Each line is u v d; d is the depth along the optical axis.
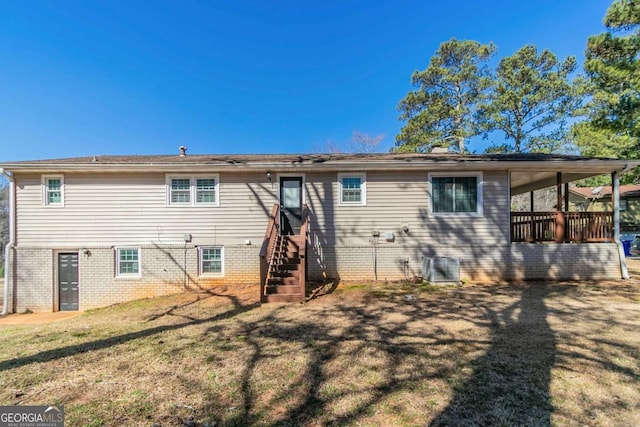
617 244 10.21
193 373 4.02
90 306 10.14
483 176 10.35
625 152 15.59
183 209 10.40
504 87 22.97
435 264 9.70
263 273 7.87
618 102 15.44
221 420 2.99
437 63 24.36
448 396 3.37
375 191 10.45
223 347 4.93
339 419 2.98
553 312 6.54
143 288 10.28
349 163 9.99
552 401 3.25
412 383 3.66
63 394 3.51
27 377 3.94
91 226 10.22
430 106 24.55
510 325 5.74
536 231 10.50
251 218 10.49
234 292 9.38
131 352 4.79
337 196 10.48
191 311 7.45
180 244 10.37
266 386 3.65
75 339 5.54
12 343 5.38
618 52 15.27
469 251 10.30
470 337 5.16
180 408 3.21
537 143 22.92
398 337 5.23
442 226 10.34
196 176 10.45
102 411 3.16
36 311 10.01
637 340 4.91
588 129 17.00
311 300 8.01
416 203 10.41
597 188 22.38
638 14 14.51
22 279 10.05
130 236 10.29
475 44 23.58
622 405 3.17
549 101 22.33
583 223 10.37
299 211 10.56
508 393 3.41
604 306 6.98
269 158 11.15
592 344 4.77
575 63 22.33
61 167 9.75
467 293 8.44
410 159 10.34
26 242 10.11
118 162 10.09
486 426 2.85
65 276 10.22
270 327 5.93
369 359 4.36
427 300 7.74
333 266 10.39
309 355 4.54
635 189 22.58
